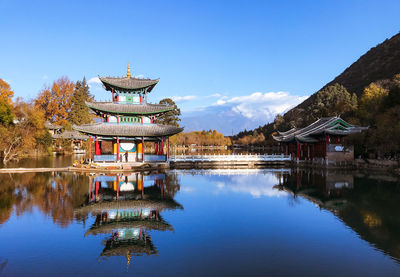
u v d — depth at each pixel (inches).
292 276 456.8
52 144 3590.1
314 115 4566.9
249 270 477.4
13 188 1186.0
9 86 2989.7
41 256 527.8
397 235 644.7
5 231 660.1
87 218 767.7
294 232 665.6
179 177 1632.6
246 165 2527.1
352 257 530.3
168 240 613.0
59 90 4311.0
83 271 471.5
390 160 1984.5
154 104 2192.4
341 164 2156.7
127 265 490.9
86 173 1717.5
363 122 2800.2
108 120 2073.1
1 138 2416.3
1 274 458.3
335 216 800.3
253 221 751.1
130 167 1897.1
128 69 2265.0
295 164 2581.2
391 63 6614.2
